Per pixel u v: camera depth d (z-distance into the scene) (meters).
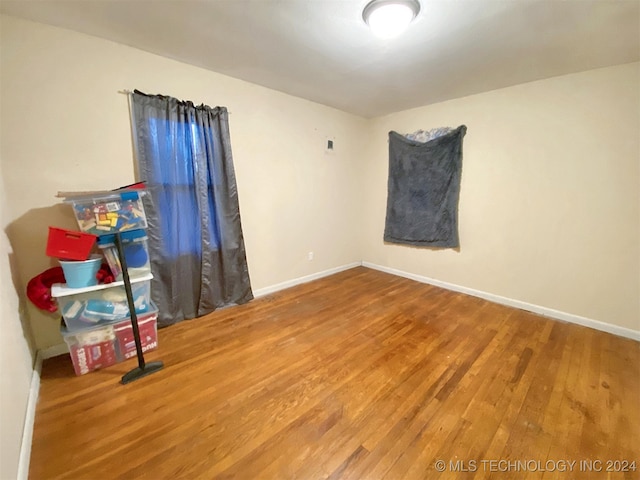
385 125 4.04
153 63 2.31
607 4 1.58
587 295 2.64
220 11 1.71
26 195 1.93
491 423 1.55
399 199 3.94
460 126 3.28
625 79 2.31
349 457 1.35
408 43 2.04
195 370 1.97
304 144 3.50
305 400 1.70
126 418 1.55
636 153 2.32
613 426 1.53
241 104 2.86
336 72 2.58
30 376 1.71
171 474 1.26
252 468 1.29
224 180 2.79
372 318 2.78
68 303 1.84
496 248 3.16
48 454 1.34
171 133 2.41
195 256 2.68
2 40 1.78
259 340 2.36
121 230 1.92
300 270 3.73
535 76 2.63
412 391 1.79
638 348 2.27
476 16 1.70
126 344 2.06
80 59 2.02
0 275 1.44
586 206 2.58
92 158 2.13
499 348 2.27
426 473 1.28
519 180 2.93
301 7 1.65
